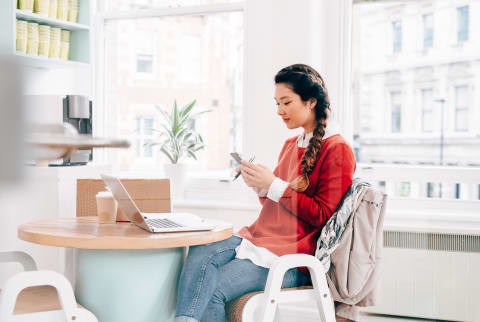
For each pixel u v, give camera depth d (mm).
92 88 2627
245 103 1691
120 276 1225
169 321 1313
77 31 2244
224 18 2641
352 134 2002
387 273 1748
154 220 1370
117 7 2686
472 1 1939
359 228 1180
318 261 1175
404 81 2016
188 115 2496
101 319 1223
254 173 1354
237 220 2162
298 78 1283
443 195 1996
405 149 2041
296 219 1242
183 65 2719
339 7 1868
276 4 1405
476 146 1977
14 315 989
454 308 1761
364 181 1216
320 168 1241
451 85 1988
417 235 1801
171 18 2707
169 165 2391
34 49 1907
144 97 2732
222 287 1248
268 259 1271
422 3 1980
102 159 2062
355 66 1983
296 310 1188
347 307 1217
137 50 2717
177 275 1339
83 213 1654
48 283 994
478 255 1780
